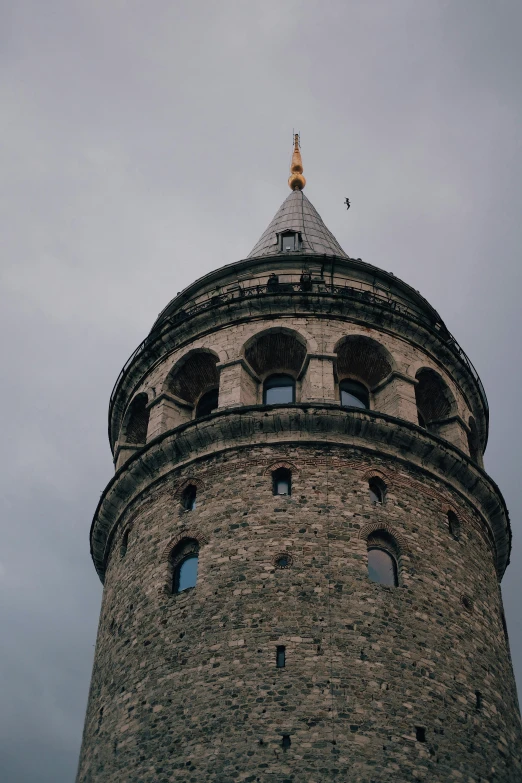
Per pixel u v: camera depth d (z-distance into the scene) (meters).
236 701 28.67
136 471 37.41
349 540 32.31
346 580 31.23
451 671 30.95
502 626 35.41
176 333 40.78
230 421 35.44
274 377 39.12
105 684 32.75
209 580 31.89
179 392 40.06
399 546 32.94
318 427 35.22
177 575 33.34
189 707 29.20
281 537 32.22
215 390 40.03
